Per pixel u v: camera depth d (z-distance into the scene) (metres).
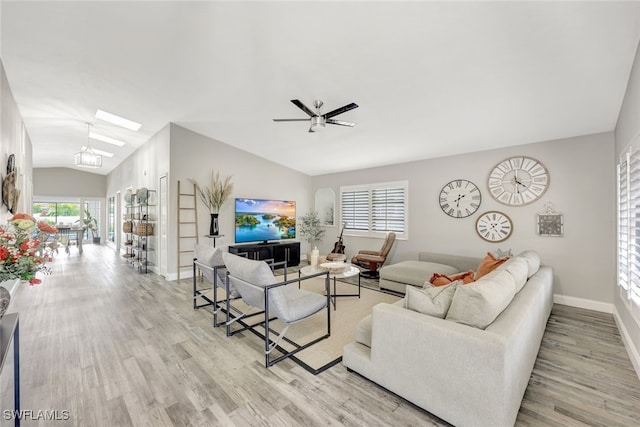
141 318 3.22
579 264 3.70
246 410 1.74
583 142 3.68
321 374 2.13
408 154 5.09
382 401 1.82
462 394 1.50
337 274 3.64
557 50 2.26
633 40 2.08
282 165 6.71
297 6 2.12
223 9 2.21
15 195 3.81
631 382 2.06
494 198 4.40
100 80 3.47
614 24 1.96
